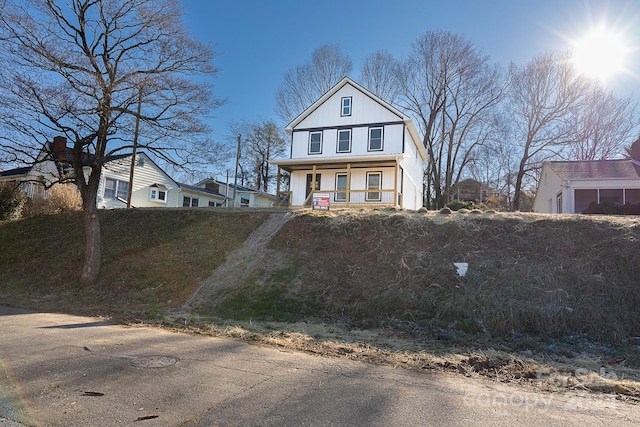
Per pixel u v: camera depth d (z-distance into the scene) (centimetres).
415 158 2819
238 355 612
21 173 2833
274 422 369
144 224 1652
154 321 887
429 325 832
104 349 621
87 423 358
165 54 1320
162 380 479
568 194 2041
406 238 1156
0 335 716
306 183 2469
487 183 4928
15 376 483
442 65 3619
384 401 431
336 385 481
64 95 1174
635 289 845
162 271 1281
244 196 3981
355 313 938
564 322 793
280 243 1288
